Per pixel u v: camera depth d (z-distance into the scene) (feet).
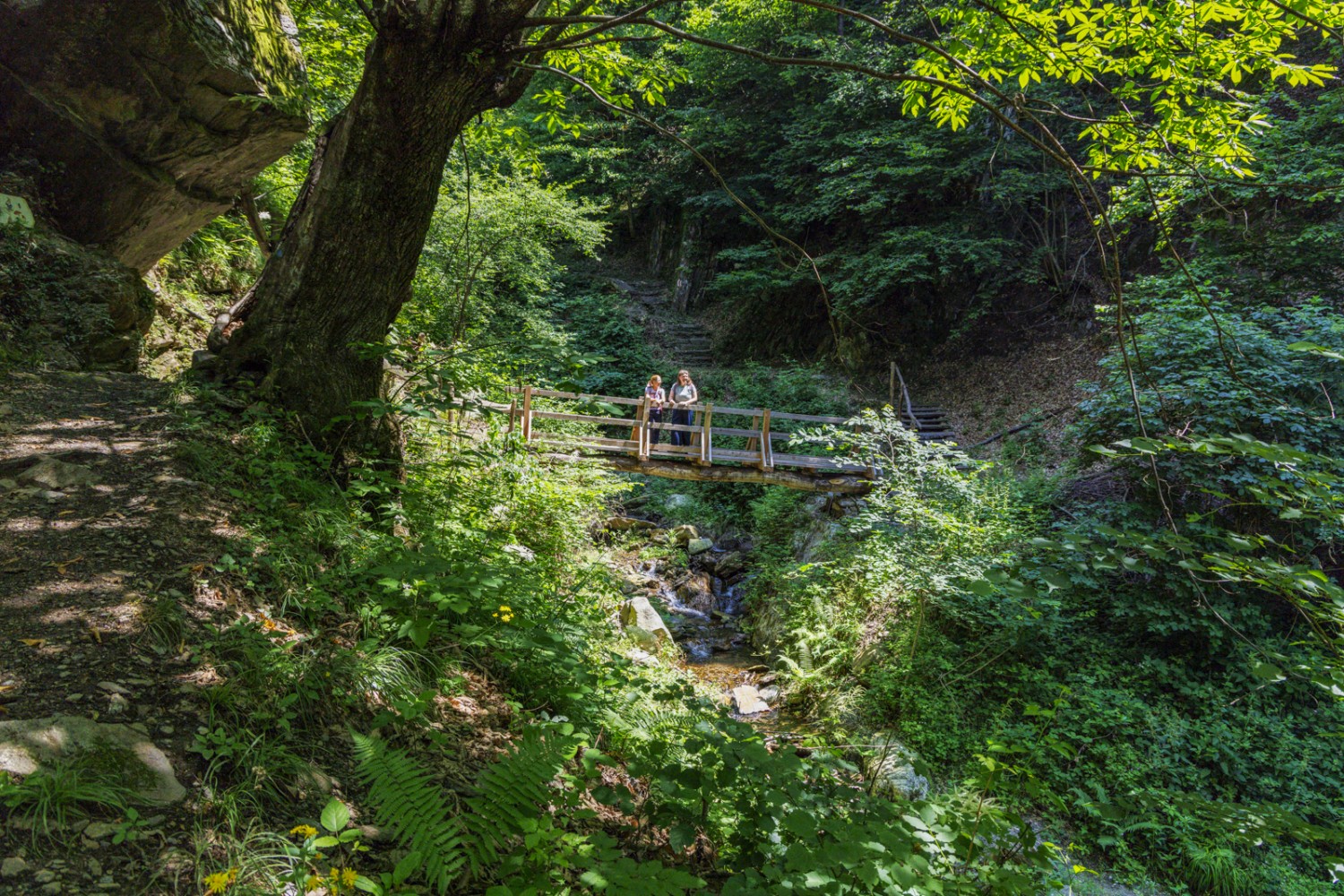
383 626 10.59
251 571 10.29
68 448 12.26
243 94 18.70
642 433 36.04
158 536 10.19
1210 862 19.44
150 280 24.44
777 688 28.58
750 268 65.10
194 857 5.83
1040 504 32.07
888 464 36.63
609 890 5.97
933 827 8.41
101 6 16.21
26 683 6.98
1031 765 22.21
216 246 29.71
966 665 25.88
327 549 12.10
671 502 48.29
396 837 7.10
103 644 7.80
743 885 7.02
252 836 6.12
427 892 6.28
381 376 15.83
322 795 7.22
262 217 32.09
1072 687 24.62
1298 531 23.18
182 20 16.96
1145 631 25.96
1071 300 52.47
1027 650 26.07
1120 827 20.36
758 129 65.16
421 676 10.18
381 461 14.80
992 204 55.42
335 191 14.07
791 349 64.64
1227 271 31.58
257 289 15.44
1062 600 26.40
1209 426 25.34
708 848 9.85
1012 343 54.54
